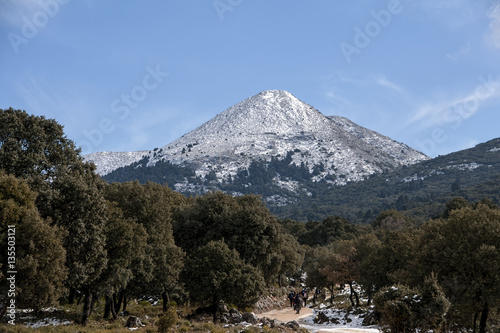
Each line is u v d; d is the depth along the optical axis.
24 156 34.25
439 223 42.06
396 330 26.20
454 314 34.16
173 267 45.66
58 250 27.59
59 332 27.92
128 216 44.75
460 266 34.69
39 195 30.81
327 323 47.81
